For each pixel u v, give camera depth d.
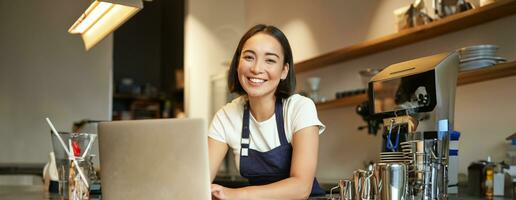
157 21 6.84
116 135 1.37
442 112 2.09
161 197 1.35
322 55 3.80
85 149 1.70
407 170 1.54
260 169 1.93
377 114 2.25
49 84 4.91
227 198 1.58
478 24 2.86
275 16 4.87
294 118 1.83
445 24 2.85
